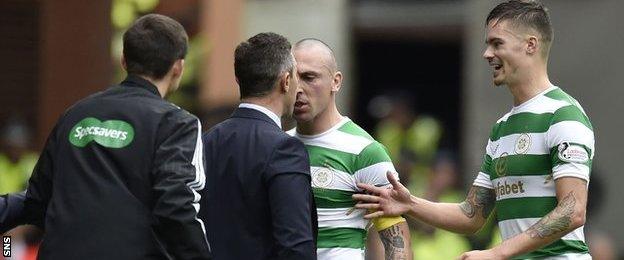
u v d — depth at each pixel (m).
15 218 17.28
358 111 43.50
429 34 40.66
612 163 37.59
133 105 16.78
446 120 44.28
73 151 16.70
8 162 28.66
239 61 17.58
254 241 17.17
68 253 16.34
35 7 27.64
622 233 36.84
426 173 34.53
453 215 18.78
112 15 27.55
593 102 38.06
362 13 40.62
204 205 17.38
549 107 17.50
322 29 39.47
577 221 17.06
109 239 16.33
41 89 27.83
